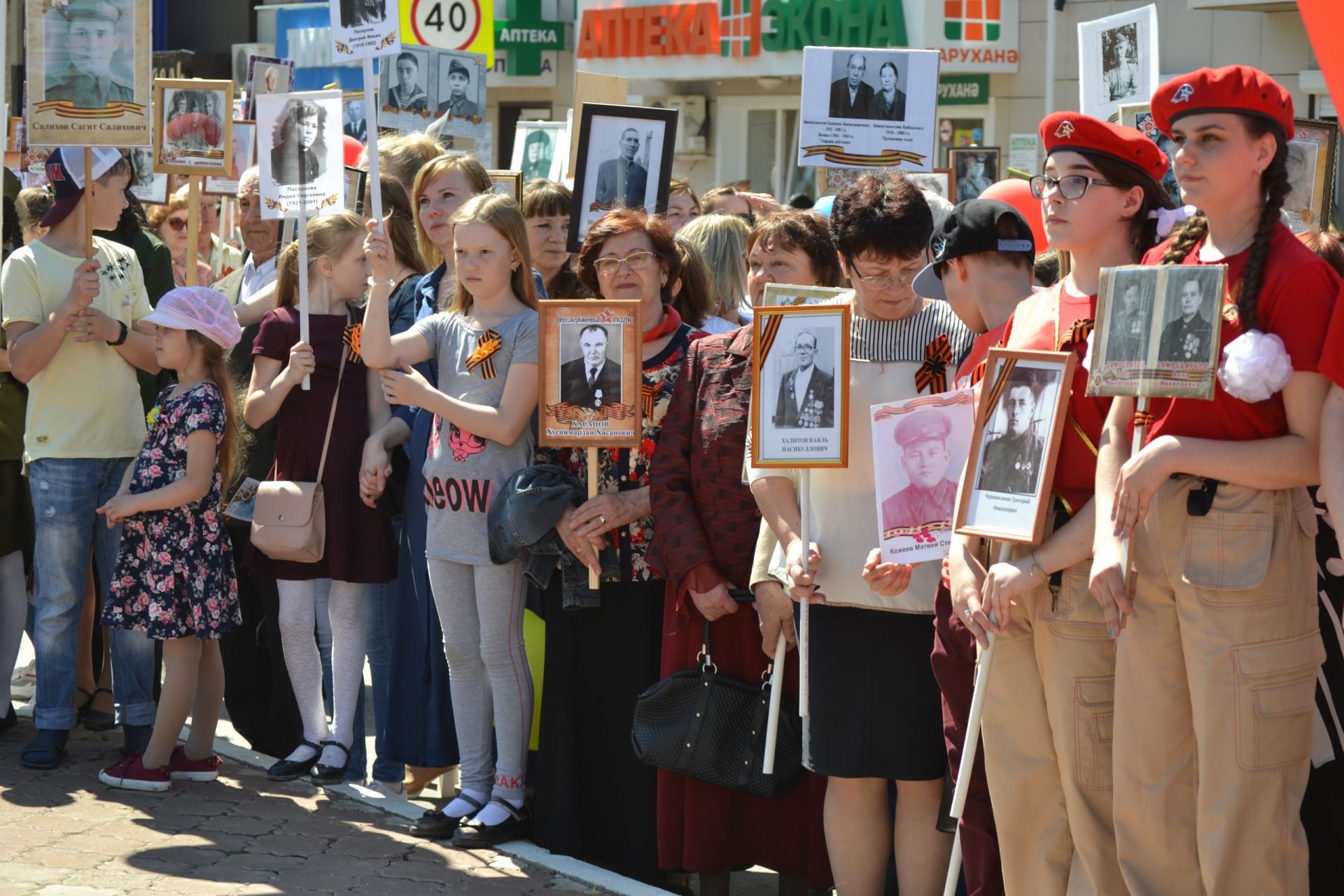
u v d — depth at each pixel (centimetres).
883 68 778
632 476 530
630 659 532
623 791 534
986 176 1058
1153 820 379
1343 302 343
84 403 638
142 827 556
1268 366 346
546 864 527
